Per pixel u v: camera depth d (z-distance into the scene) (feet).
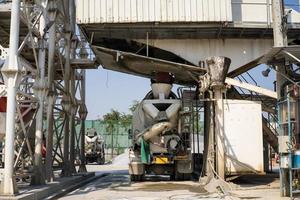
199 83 63.05
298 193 43.01
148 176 76.18
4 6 45.73
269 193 45.91
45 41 52.26
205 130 62.59
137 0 57.36
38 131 49.26
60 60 62.95
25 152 53.06
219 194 46.52
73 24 70.90
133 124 67.62
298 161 40.68
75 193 49.39
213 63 55.11
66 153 66.39
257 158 55.31
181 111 65.36
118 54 60.23
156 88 67.31
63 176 65.62
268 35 62.34
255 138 55.52
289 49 38.99
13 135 39.06
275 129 67.87
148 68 67.41
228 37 62.44
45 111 60.85
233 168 54.85
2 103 41.98
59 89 64.23
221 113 55.47
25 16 45.01
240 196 43.57
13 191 37.78
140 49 64.64
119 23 57.26
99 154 148.46
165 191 50.55
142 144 64.49
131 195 46.70
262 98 70.13
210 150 56.54
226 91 58.34
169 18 57.26
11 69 39.60
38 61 51.06
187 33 60.95
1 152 57.77
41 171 49.21
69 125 67.56
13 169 39.09
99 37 62.23
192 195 46.06
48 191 44.62
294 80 45.75
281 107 44.50
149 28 59.06
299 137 43.01
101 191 51.55
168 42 61.98
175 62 65.87
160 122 63.26
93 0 57.36
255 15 59.31
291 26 59.00
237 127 55.52
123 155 156.56
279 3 43.96
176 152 65.16
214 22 57.77
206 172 60.23
